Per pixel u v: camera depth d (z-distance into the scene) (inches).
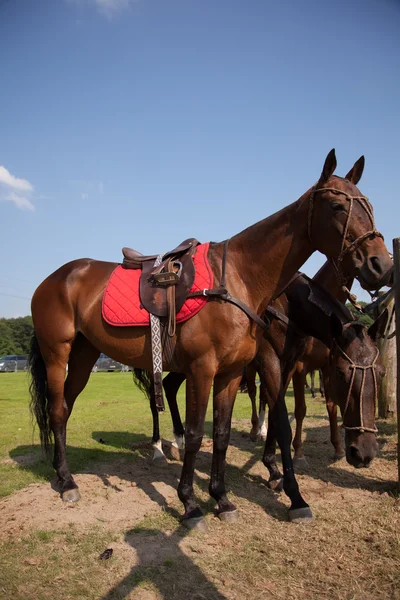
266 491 144.8
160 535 112.0
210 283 117.3
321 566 97.2
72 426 262.4
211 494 125.7
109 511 127.6
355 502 133.3
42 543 108.0
